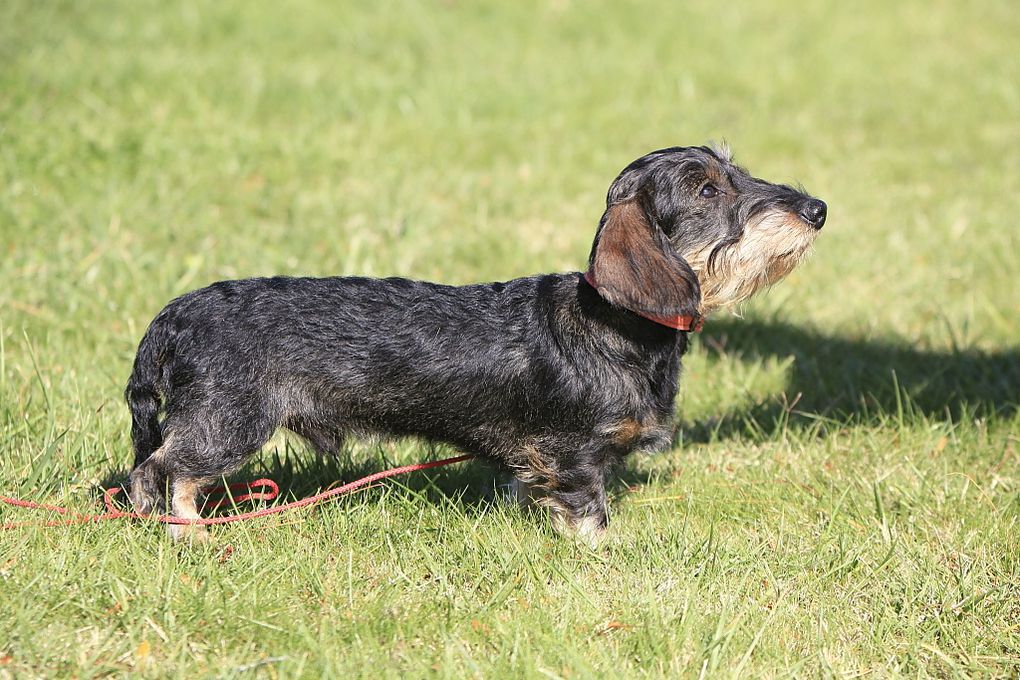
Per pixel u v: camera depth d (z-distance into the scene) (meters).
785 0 30.78
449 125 19.23
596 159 18.23
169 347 7.91
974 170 19.16
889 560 8.09
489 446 8.38
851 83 24.33
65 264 12.54
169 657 6.67
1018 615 7.53
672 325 8.03
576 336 8.05
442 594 7.52
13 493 8.32
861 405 11.12
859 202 17.27
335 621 7.09
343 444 8.38
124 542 7.73
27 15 22.45
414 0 26.80
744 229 8.19
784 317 13.19
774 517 8.85
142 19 23.30
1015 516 8.82
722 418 10.78
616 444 8.16
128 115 17.53
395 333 8.04
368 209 15.15
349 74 21.02
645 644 6.96
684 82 22.61
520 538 8.27
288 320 7.93
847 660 7.04
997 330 12.96
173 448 7.80
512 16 26.61
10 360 10.46
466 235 14.70
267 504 8.87
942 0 31.81
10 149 15.12
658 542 8.26
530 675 6.59
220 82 19.59
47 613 6.98
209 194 15.09
